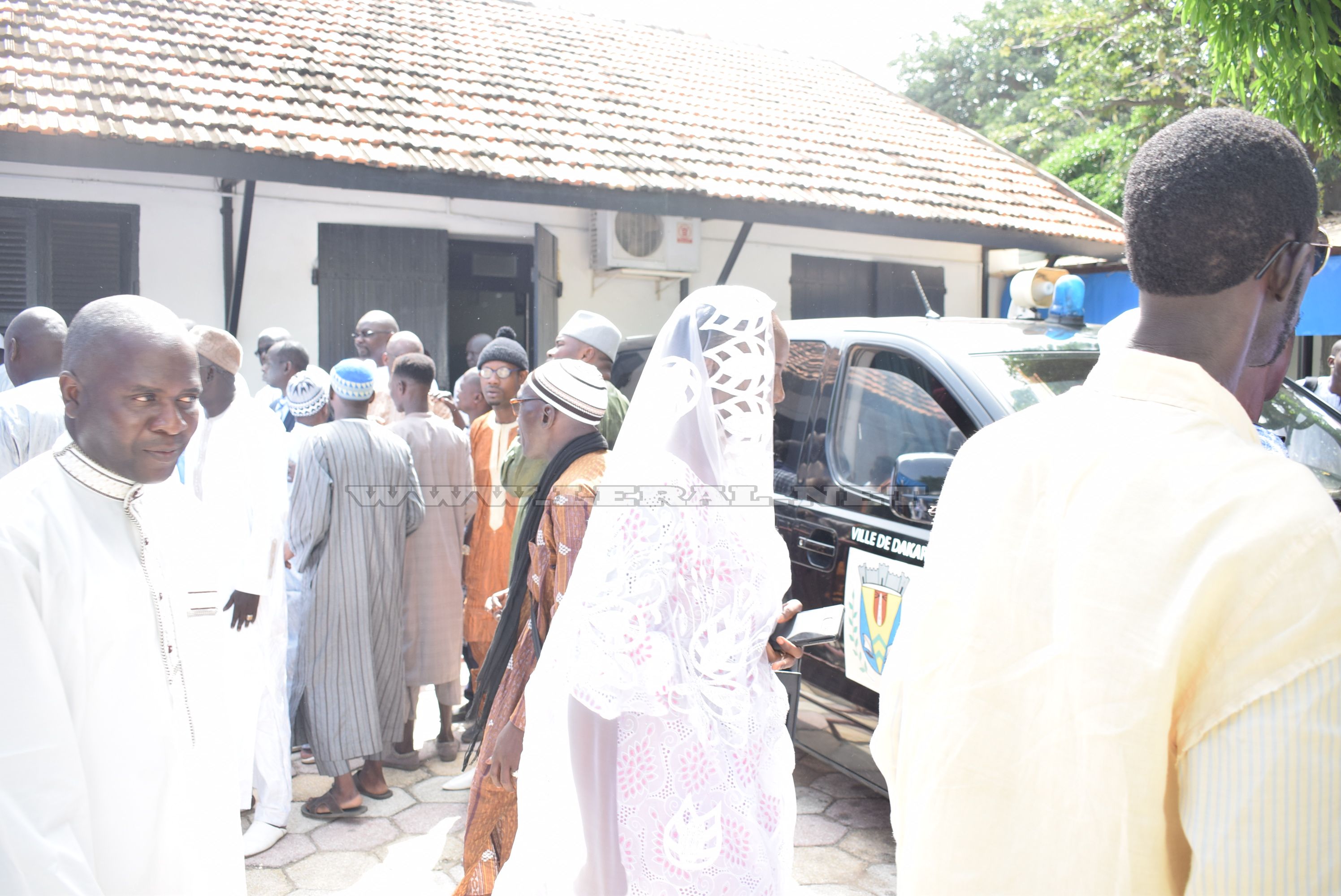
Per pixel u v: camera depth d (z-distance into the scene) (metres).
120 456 1.63
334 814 3.71
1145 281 1.05
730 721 1.73
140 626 1.64
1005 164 11.99
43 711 1.45
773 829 1.83
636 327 9.65
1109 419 1.00
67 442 1.66
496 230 8.88
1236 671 0.84
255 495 3.29
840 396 3.79
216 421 3.33
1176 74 15.47
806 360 4.04
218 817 1.85
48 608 1.52
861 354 3.79
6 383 4.23
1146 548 0.91
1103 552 0.93
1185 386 0.98
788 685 2.62
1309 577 0.84
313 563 3.66
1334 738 0.80
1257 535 0.85
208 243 7.75
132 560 1.66
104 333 1.61
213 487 3.23
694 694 1.68
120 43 8.00
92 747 1.56
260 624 3.37
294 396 4.31
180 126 6.91
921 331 3.66
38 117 6.47
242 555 3.22
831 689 3.44
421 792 3.97
